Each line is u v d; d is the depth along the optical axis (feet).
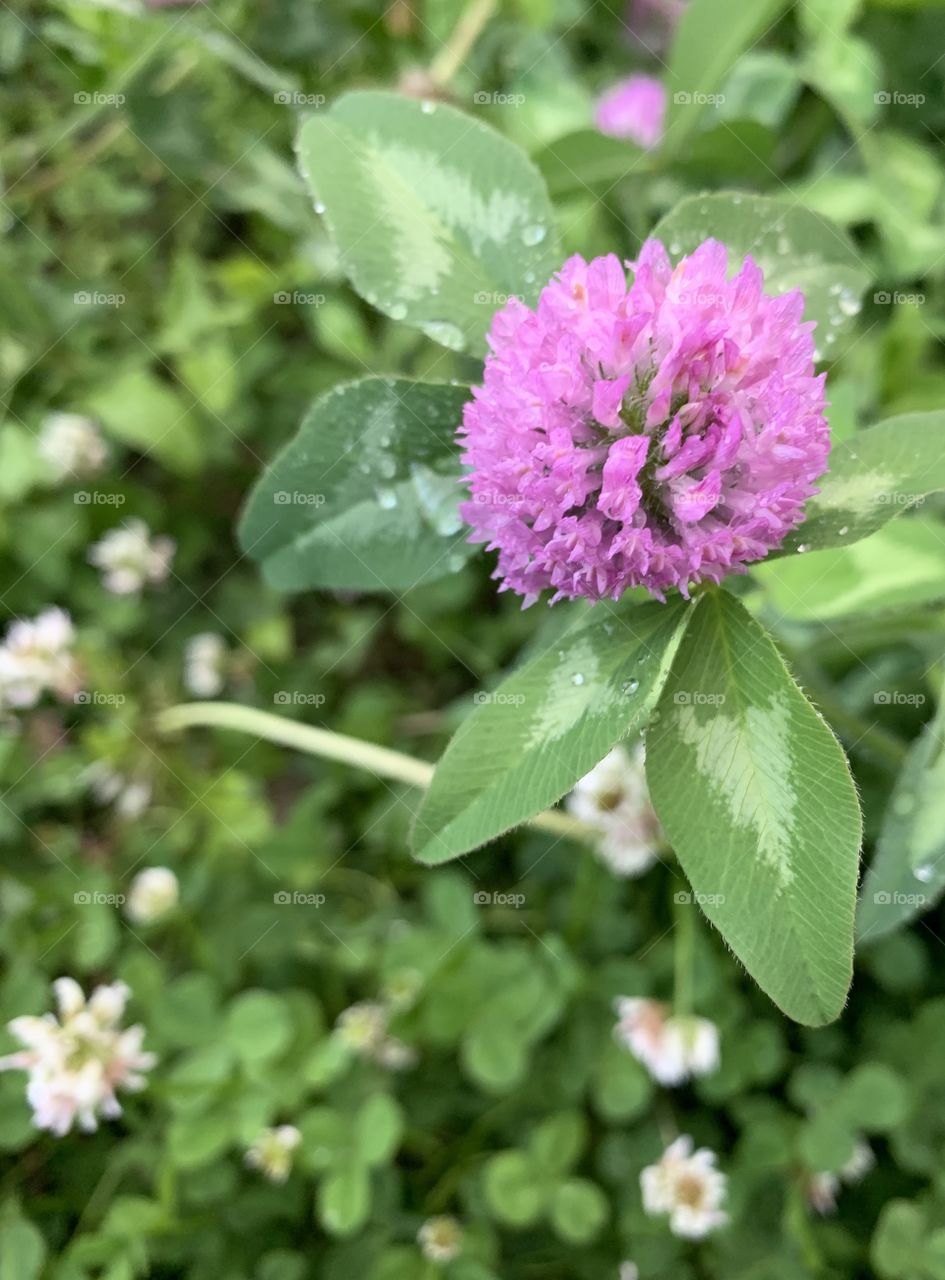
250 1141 0.43
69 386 0.63
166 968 0.52
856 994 0.49
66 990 0.43
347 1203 0.43
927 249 0.56
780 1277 0.43
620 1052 0.47
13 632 0.58
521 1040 0.46
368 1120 0.44
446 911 0.50
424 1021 0.47
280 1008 0.46
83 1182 0.44
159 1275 0.43
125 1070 0.43
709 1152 0.44
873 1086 0.44
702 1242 0.44
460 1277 0.43
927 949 0.49
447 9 0.60
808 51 0.60
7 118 0.62
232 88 0.61
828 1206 0.45
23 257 0.63
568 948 0.51
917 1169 0.44
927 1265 0.41
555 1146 0.45
